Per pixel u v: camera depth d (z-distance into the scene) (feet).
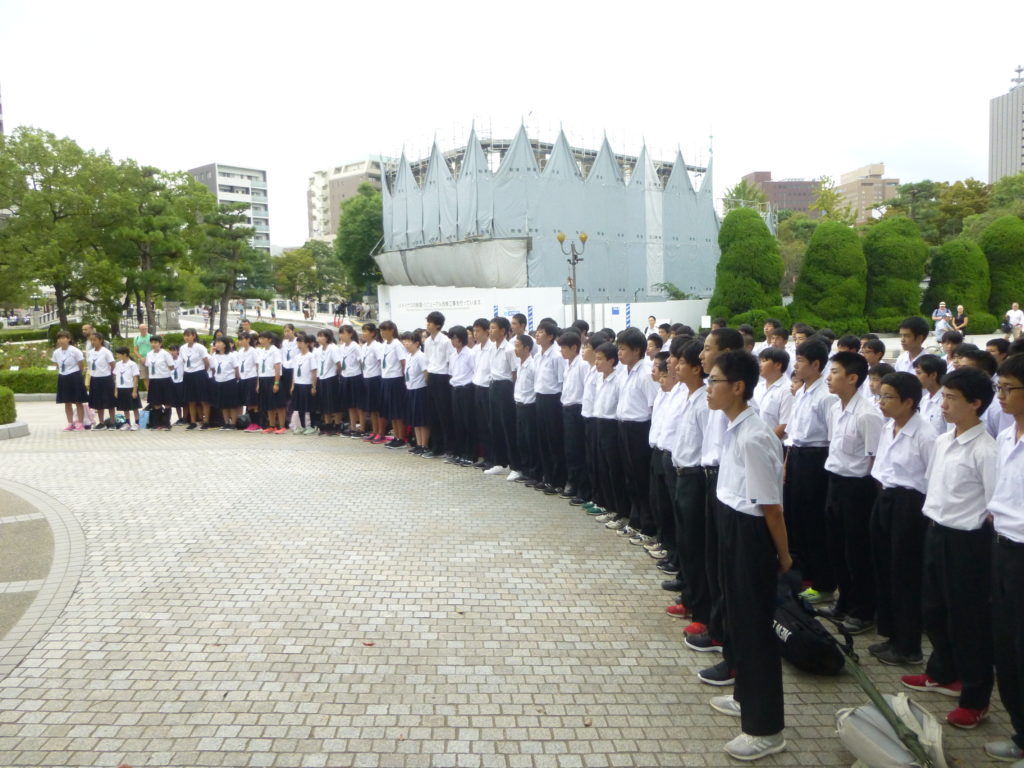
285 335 46.21
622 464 23.22
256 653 15.08
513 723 12.64
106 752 11.67
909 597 14.47
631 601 17.99
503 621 16.78
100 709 12.96
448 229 120.98
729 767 11.45
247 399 45.88
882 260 109.40
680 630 16.42
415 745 11.95
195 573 19.63
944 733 12.43
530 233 113.91
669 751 11.88
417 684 13.91
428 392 36.01
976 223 141.59
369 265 158.40
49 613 17.02
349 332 42.68
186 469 32.83
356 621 16.67
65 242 98.43
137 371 47.14
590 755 11.73
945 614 13.24
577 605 17.72
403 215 131.95
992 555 11.80
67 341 45.47
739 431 11.87
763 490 11.51
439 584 18.97
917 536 14.28
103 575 19.48
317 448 38.75
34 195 96.07
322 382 43.06
